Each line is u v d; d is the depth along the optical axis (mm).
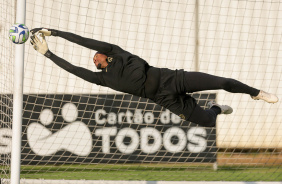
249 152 26312
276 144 26391
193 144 25500
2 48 20078
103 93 25219
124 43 24766
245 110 26094
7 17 19906
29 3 23453
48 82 24500
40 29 14586
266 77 25875
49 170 24781
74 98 24906
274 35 25812
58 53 24281
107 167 25469
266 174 25297
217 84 14328
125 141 25328
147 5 24906
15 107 16812
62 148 24906
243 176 24734
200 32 25344
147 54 24953
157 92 14492
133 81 14250
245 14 25656
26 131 24500
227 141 26234
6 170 20562
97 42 14531
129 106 25391
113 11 24625
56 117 23734
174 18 25125
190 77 14391
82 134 25062
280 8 25797
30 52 24172
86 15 24188
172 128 25422
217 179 23891
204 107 25250
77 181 22125
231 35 25547
